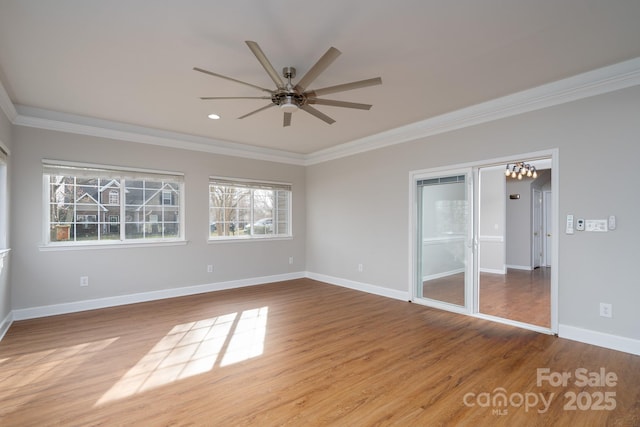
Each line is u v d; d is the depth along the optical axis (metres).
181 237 5.11
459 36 2.39
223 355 2.91
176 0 1.98
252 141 5.47
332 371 2.61
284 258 6.30
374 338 3.31
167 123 4.46
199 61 2.76
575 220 3.16
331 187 6.03
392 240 4.93
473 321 3.82
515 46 2.54
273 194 6.27
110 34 2.35
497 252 7.05
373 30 2.31
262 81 3.14
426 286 4.55
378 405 2.15
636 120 2.82
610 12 2.10
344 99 3.61
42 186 3.98
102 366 2.69
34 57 2.68
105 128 4.36
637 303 2.82
